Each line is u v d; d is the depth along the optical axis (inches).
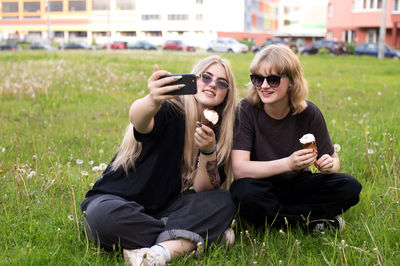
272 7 3449.8
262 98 110.0
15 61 676.7
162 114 105.8
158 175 107.0
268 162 109.4
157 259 91.9
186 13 2790.4
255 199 106.0
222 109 113.8
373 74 584.7
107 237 98.0
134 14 2940.5
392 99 347.6
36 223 114.4
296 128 114.8
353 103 325.4
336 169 114.6
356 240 107.1
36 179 145.2
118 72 503.2
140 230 98.3
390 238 105.0
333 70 629.9
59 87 365.7
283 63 106.7
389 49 1196.5
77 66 547.8
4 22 3191.4
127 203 98.7
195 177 109.7
